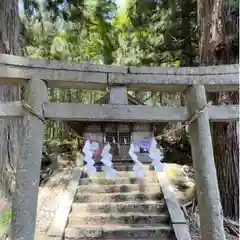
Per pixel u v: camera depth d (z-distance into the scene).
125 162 6.68
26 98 2.18
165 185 4.88
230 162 3.71
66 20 5.34
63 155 7.56
